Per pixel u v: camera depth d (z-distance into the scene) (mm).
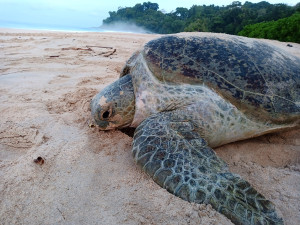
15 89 1449
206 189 576
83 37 4746
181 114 808
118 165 744
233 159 825
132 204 592
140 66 937
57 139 881
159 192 616
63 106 1198
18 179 664
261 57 908
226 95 814
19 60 2301
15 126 975
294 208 607
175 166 631
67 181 668
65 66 2117
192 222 539
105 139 892
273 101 840
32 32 5711
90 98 1276
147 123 793
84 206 592
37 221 549
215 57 865
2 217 557
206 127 800
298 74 941
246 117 828
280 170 763
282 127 883
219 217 541
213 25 18078
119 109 911
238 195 571
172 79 854
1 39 3811
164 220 548
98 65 2189
